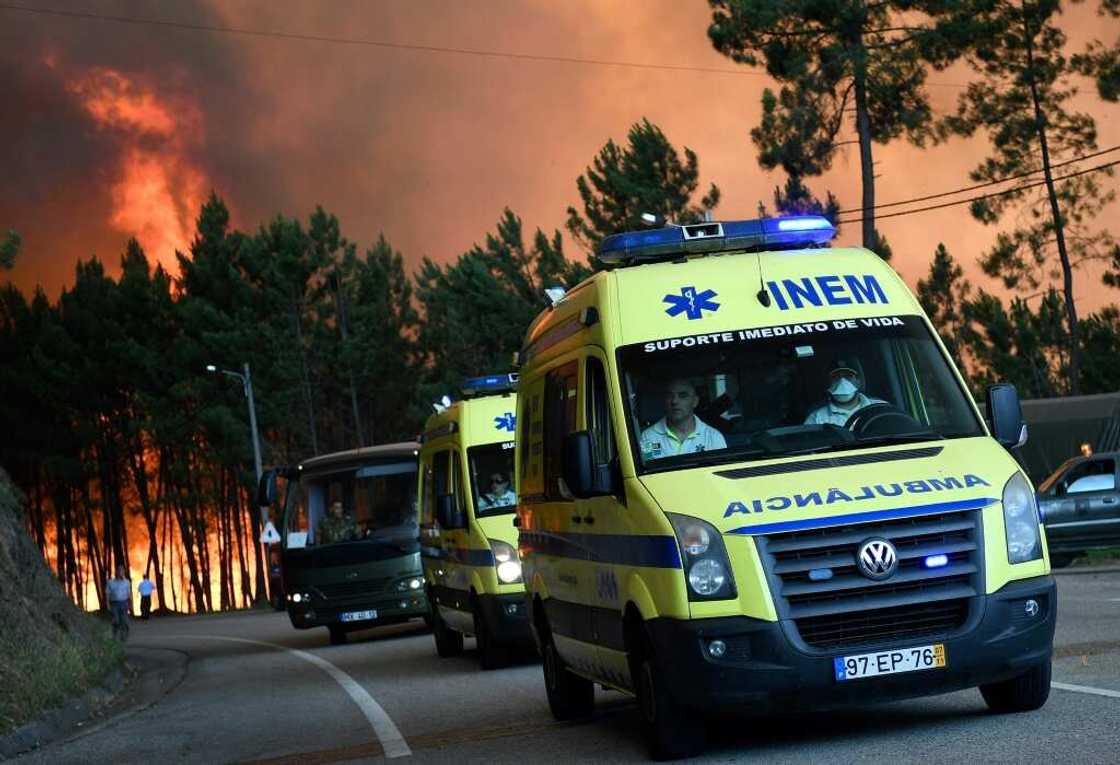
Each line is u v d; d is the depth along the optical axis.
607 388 9.48
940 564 8.30
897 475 8.55
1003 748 8.05
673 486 8.73
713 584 8.27
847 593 8.25
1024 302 69.62
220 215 81.38
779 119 46.41
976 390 67.62
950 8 45.59
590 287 10.28
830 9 45.28
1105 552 30.84
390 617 26.55
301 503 26.94
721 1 46.91
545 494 11.41
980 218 51.38
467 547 17.72
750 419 9.20
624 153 61.59
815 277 9.88
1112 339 69.06
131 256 88.69
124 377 84.56
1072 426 40.06
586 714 11.70
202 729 14.29
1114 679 10.49
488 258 70.19
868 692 8.22
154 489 91.88
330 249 77.06
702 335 9.51
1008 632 8.34
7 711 15.17
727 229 10.31
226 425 74.81
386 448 27.22
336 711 14.43
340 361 75.44
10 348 87.31
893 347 9.50
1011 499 8.56
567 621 10.87
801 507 8.33
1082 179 51.78
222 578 86.62
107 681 21.09
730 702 8.20
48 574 25.25
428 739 11.41
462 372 72.50
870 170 46.97
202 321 78.19
